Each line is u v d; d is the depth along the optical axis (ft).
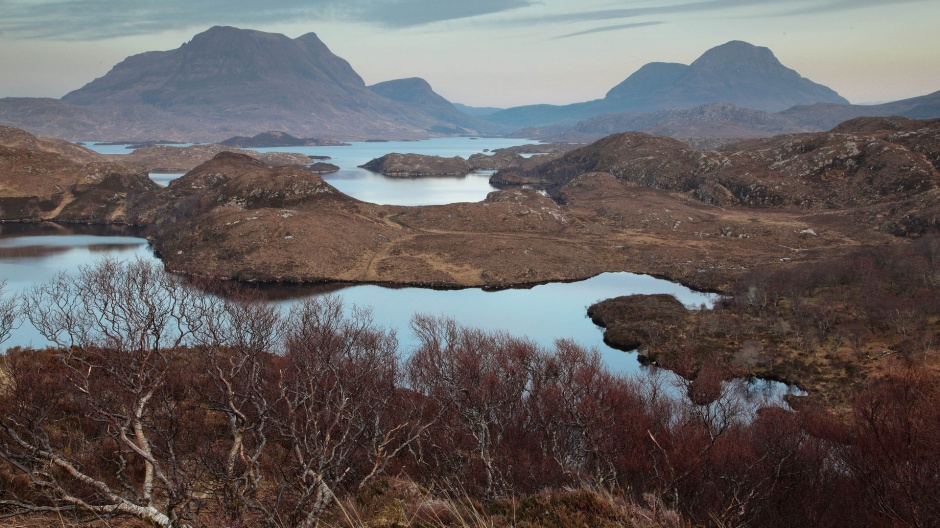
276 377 76.38
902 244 414.82
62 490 41.45
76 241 566.77
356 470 63.10
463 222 591.37
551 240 531.09
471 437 113.70
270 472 60.90
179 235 499.92
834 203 631.15
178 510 43.80
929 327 239.71
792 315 290.76
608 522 47.98
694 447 101.86
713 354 254.68
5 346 173.06
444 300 373.81
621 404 135.13
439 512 50.37
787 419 137.18
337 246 471.21
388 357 140.26
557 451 117.91
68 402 71.92
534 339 283.38
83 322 85.20
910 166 620.90
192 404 71.87
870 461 85.30
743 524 77.92
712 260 450.30
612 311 326.44
